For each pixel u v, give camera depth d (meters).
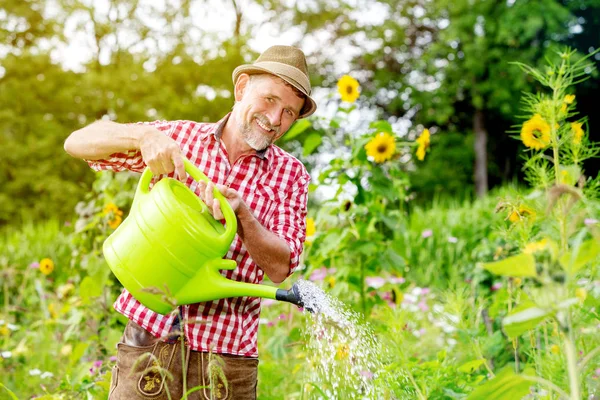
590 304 1.84
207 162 2.03
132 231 1.85
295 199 2.13
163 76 15.36
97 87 14.91
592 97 18.48
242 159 2.04
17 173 15.01
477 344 2.50
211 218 1.89
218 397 1.96
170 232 1.80
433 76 19.02
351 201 3.65
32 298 4.96
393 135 3.68
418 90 19.14
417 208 7.85
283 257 1.99
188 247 1.80
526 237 1.97
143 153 1.87
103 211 4.09
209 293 1.83
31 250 6.84
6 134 15.43
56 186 14.57
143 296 1.84
